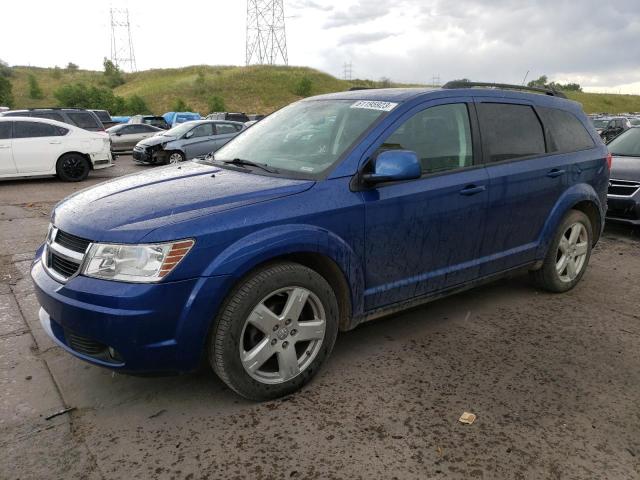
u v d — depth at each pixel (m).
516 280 5.07
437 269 3.62
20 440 2.60
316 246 2.92
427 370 3.30
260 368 3.00
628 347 3.68
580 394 3.05
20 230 7.07
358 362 3.40
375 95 3.70
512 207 3.97
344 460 2.46
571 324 4.05
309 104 4.02
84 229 2.69
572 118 4.68
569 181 4.43
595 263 5.77
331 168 3.13
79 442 2.59
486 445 2.58
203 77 69.69
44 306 2.81
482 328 3.96
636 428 2.74
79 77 83.62
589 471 2.41
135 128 22.02
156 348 2.56
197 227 2.60
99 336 2.54
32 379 3.17
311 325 3.01
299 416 2.81
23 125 11.96
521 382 3.17
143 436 2.64
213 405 2.91
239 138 4.12
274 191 2.93
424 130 3.52
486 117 3.91
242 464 2.44
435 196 3.45
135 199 2.91
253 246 2.69
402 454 2.51
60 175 12.39
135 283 2.51
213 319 2.68
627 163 6.94
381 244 3.25
